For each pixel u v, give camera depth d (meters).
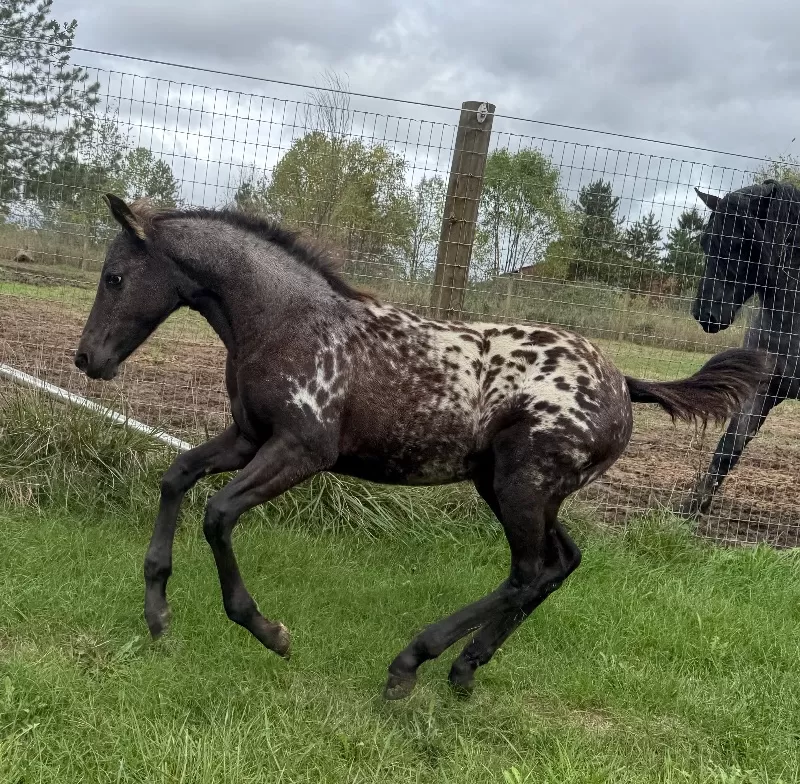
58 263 5.85
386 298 5.77
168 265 3.45
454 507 5.34
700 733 3.28
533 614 4.15
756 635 4.15
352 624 3.85
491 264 6.17
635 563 4.97
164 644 3.36
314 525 5.00
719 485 6.11
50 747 2.54
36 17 20.09
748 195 5.88
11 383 5.42
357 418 3.37
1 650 3.14
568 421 3.30
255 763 2.60
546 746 3.06
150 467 4.97
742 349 3.76
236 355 3.45
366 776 2.68
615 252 6.09
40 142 5.48
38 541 4.13
